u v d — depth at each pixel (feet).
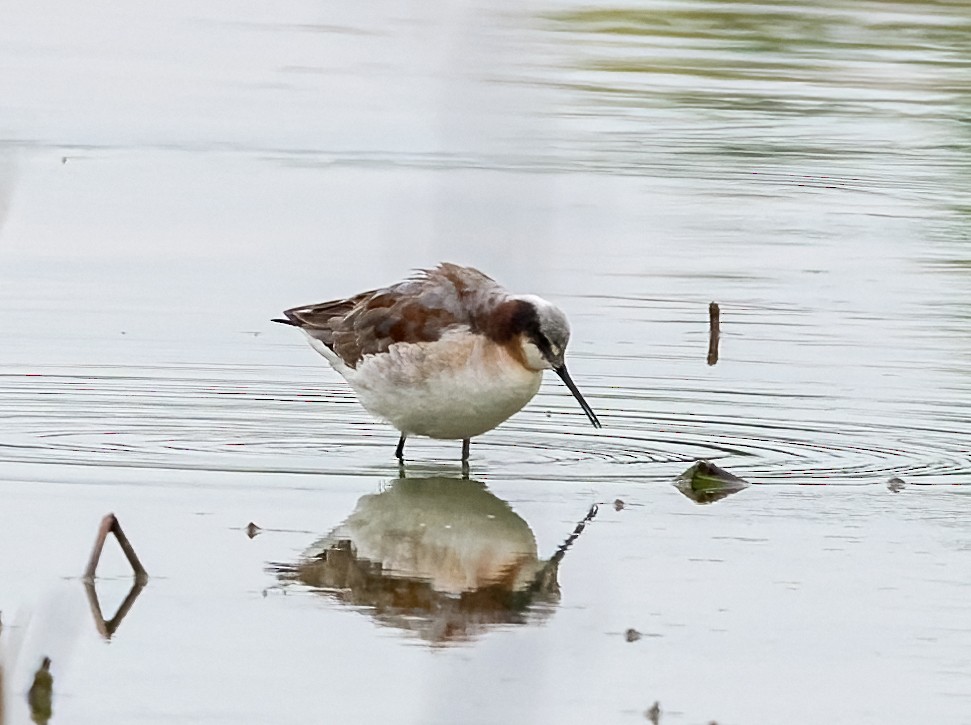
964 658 36.45
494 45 116.16
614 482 48.80
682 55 115.03
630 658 36.11
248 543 42.88
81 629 37.01
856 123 101.14
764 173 90.58
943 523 45.09
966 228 81.10
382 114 100.89
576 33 120.16
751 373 59.72
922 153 95.40
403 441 51.24
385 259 73.20
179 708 33.19
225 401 55.88
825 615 38.70
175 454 50.19
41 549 41.83
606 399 56.95
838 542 43.65
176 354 60.59
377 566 41.45
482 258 74.28
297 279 70.03
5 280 68.85
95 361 59.41
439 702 33.60
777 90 107.65
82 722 32.53
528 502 46.96
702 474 48.55
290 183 85.56
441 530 44.29
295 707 33.32
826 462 50.65
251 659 35.58
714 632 37.63
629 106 103.14
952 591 40.29
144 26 125.18
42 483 47.11
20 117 97.35
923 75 111.24
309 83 108.37
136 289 68.08
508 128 98.48
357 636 36.94
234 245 74.90
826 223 81.66
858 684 35.04
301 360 60.75
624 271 72.95
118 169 87.35
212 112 100.48
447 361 48.98
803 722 33.24
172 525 44.09
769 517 45.60
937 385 58.39
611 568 41.63
